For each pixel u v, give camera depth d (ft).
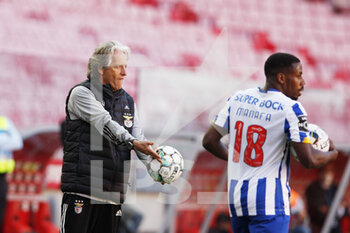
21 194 71.31
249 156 36.94
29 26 127.44
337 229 87.61
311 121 96.17
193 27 153.38
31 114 87.92
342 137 96.84
